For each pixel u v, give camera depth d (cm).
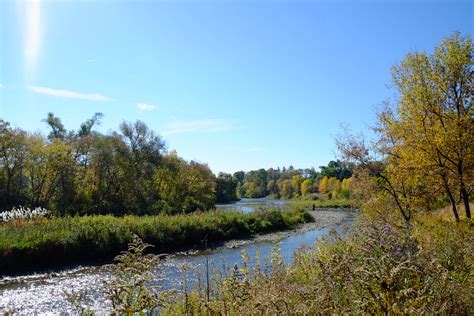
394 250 429
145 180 5181
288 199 13712
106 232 2227
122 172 4981
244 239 3045
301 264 703
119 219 2728
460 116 1437
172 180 5434
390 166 1758
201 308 421
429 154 1455
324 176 11969
